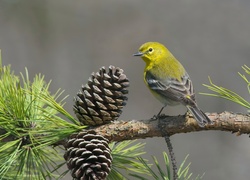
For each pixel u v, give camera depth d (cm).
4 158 499
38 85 536
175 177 475
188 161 1559
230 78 1672
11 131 494
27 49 1625
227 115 514
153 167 1482
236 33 1719
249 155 1569
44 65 1633
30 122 514
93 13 1723
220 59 1691
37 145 505
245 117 511
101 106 504
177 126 517
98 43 1709
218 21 1736
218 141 1591
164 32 1738
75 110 511
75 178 466
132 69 1692
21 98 503
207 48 1706
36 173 523
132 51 1714
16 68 1603
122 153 545
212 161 1571
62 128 500
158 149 1517
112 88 506
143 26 1738
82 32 1700
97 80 507
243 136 1593
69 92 1620
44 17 1653
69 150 469
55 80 1630
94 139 471
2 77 522
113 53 1705
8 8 1609
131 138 518
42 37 1650
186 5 1758
